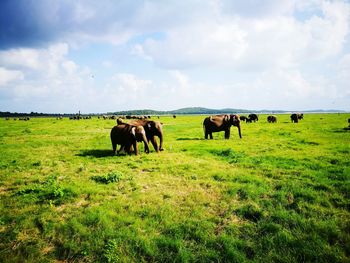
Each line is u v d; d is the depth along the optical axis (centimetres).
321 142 2028
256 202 811
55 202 839
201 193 893
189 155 1594
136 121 1791
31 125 5672
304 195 834
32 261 557
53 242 632
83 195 905
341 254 540
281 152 1616
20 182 1070
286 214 710
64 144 2289
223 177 1068
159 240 614
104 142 2381
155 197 860
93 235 638
